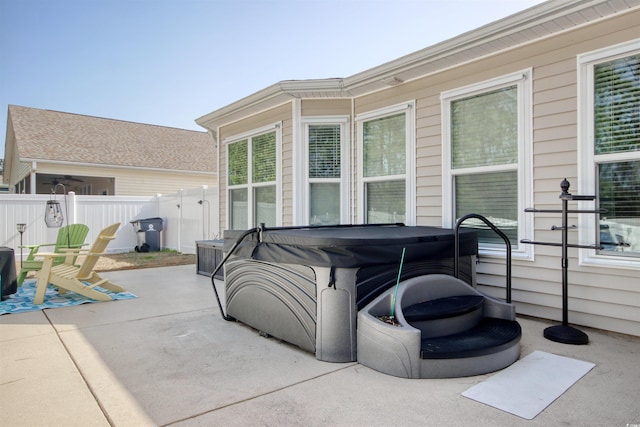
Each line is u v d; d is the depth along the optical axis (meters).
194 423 2.10
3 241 8.97
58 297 5.26
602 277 3.61
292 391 2.47
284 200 6.25
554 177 3.87
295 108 5.99
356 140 5.80
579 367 2.81
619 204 3.54
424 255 3.40
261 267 3.61
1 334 3.65
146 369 2.84
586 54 3.65
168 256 9.66
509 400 2.33
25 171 13.92
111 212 10.59
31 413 2.21
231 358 3.06
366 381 2.61
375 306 2.99
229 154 7.66
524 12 3.73
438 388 2.49
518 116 4.12
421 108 4.98
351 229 4.37
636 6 3.37
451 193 4.69
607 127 3.58
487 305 3.42
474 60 4.45
